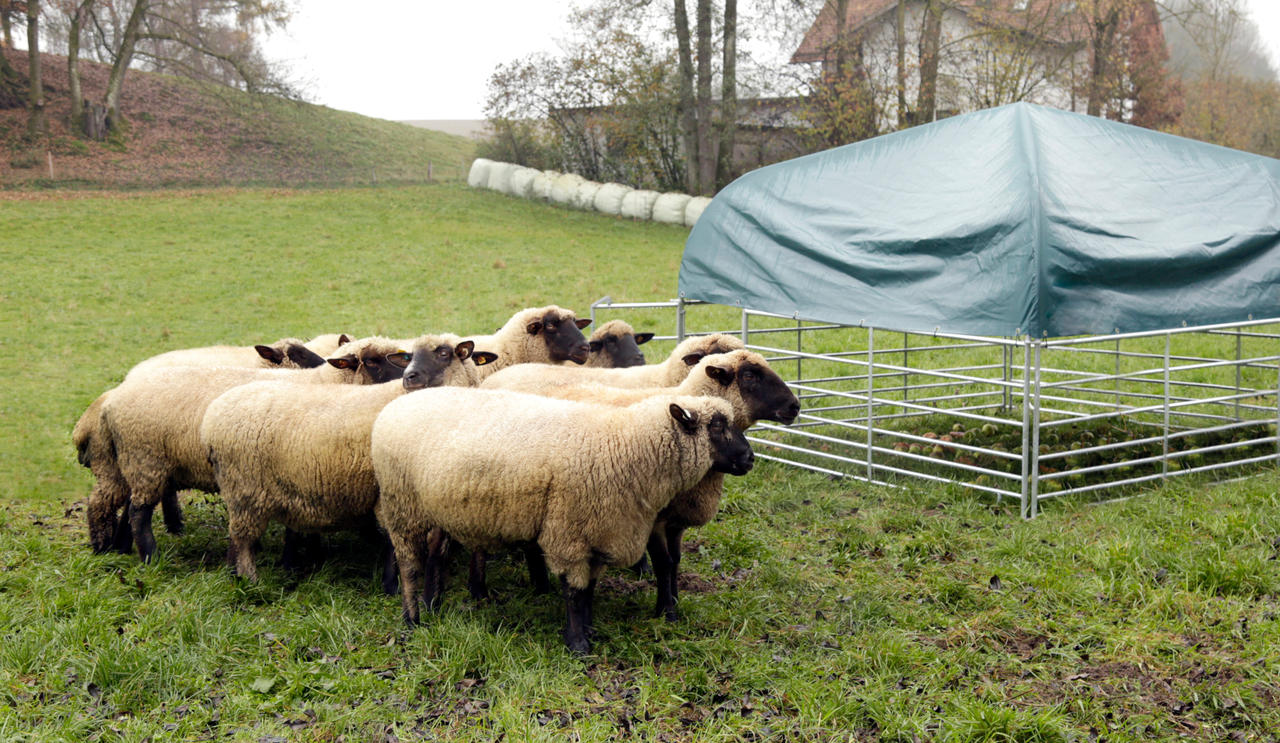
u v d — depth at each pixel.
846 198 10.57
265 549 8.39
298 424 7.03
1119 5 33.56
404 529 6.61
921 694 5.70
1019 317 8.73
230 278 25.08
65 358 17.56
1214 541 7.89
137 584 7.32
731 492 9.96
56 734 5.16
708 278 11.61
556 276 26.72
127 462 7.84
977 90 35.25
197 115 49.50
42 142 41.84
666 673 6.02
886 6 39.34
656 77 39.44
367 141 51.06
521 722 5.27
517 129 42.94
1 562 8.02
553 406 6.43
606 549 6.19
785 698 5.68
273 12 42.91
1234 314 9.37
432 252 29.36
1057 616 6.71
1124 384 15.31
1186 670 5.88
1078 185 9.20
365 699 5.63
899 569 7.79
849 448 11.68
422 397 6.71
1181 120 42.41
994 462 10.51
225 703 5.59
